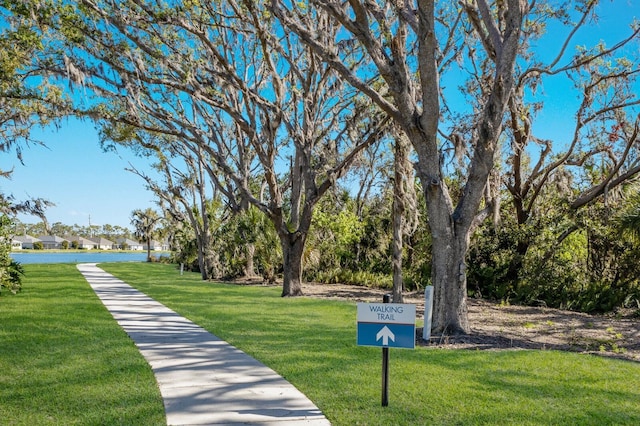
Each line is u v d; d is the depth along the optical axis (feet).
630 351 31.04
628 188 60.95
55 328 34.81
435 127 34.32
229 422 17.28
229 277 89.92
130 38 48.34
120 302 51.31
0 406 18.72
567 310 53.47
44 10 45.09
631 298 52.13
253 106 68.64
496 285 64.13
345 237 83.61
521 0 32.55
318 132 69.05
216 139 79.25
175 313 43.91
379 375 23.31
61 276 87.30
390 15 49.14
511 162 63.46
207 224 93.50
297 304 52.16
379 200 88.28
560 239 61.62
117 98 54.54
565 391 21.21
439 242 34.78
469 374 23.70
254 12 49.24
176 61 52.54
